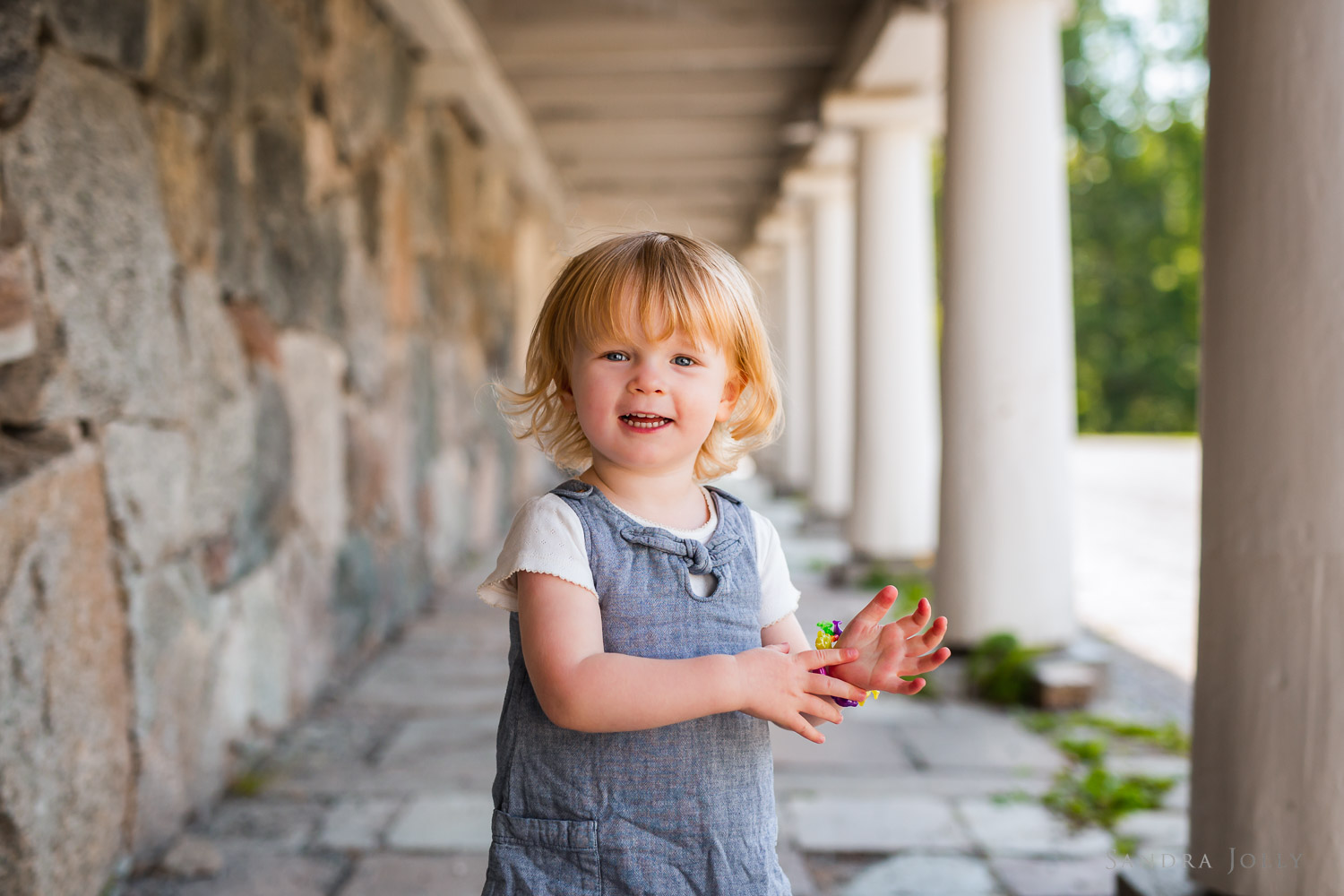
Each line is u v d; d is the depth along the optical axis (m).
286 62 3.50
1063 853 2.54
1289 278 1.74
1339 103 1.69
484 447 7.30
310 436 3.73
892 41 4.81
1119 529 8.98
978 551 3.95
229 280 3.01
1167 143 26.00
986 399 3.93
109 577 2.28
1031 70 3.91
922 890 2.34
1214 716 1.88
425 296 5.54
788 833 2.66
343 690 3.94
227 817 2.73
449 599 5.59
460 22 5.05
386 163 4.82
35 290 2.01
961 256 3.96
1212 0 1.87
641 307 1.11
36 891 1.93
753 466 14.38
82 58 2.20
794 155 8.35
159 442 2.53
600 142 8.05
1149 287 27.31
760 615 1.23
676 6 5.12
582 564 1.11
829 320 8.75
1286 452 1.75
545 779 1.13
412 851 2.53
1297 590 1.74
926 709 3.74
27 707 1.91
